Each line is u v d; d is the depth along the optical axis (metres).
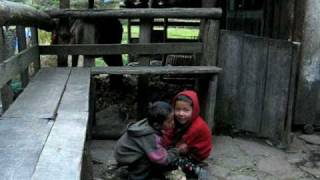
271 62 4.72
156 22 10.57
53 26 5.41
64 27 5.48
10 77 3.45
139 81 5.22
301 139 5.15
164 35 8.93
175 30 14.38
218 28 5.17
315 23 5.18
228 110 5.27
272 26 5.68
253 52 4.89
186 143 3.97
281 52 4.60
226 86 5.24
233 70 5.14
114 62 6.86
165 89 7.23
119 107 6.41
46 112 3.07
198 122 3.99
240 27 7.38
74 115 3.03
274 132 4.82
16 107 3.21
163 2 8.20
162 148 3.53
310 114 5.36
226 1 8.48
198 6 8.19
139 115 5.28
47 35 11.55
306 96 5.32
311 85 5.29
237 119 5.20
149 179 3.65
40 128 2.68
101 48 5.12
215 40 5.16
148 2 9.00
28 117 2.93
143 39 5.19
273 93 4.75
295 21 5.14
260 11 6.17
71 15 5.17
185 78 7.65
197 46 5.19
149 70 4.81
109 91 7.25
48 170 1.97
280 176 4.06
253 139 5.08
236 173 4.10
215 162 4.36
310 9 5.14
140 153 3.48
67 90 3.87
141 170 3.56
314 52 5.24
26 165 2.03
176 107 3.92
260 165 4.30
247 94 5.05
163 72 4.81
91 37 5.36
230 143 4.91
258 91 4.91
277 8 5.50
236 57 5.09
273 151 4.70
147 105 5.27
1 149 2.26
